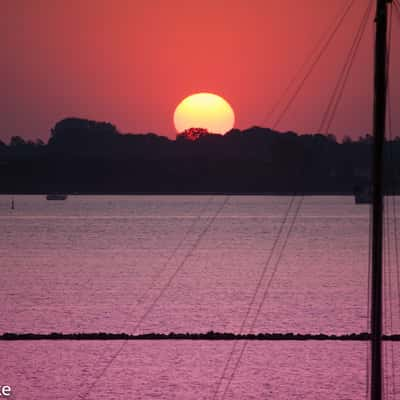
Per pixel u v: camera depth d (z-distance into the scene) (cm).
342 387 14425
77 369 15475
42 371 15362
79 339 17838
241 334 18638
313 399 13738
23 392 14100
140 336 18088
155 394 14125
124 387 14350
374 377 9206
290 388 14438
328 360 16150
